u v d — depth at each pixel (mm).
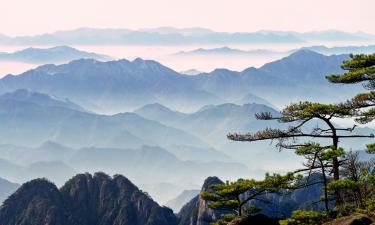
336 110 54438
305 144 57469
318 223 54719
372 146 54312
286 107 56312
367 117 54594
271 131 56781
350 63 54781
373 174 55219
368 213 51750
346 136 56844
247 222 47906
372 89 54438
